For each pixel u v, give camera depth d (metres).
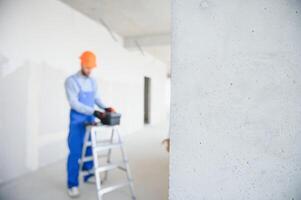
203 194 1.02
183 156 1.05
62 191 2.52
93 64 2.55
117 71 5.68
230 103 0.97
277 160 0.91
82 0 3.69
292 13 0.89
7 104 2.81
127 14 4.33
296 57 0.89
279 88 0.91
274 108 0.91
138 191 2.52
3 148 2.76
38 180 2.85
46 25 3.41
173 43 1.05
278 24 0.90
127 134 6.31
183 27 1.03
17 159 2.98
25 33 3.05
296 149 0.89
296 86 0.89
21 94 3.01
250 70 0.94
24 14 3.02
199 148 1.02
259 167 0.94
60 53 3.71
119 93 5.82
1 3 2.69
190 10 1.02
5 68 2.77
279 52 0.90
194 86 1.02
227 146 0.98
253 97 0.94
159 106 9.80
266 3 0.92
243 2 0.94
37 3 3.23
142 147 4.75
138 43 5.87
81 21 4.24
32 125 3.21
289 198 0.90
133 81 6.74
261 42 0.92
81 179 2.88
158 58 9.09
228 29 0.96
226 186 0.98
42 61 3.35
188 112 1.03
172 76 1.05
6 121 2.80
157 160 3.78
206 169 1.01
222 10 0.97
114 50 5.52
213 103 0.99
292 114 0.89
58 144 3.74
